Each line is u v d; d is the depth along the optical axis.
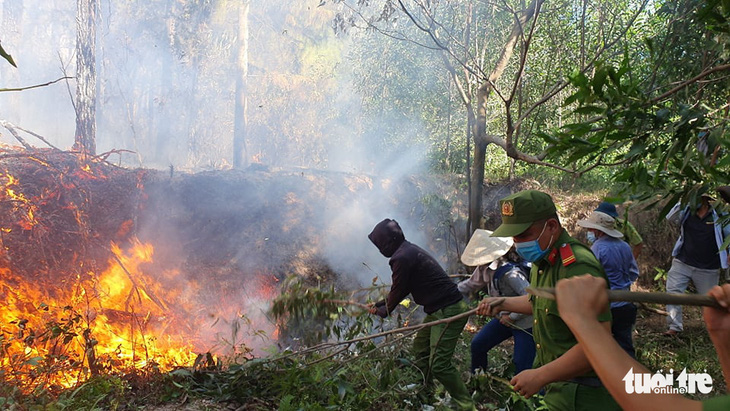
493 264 4.98
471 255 4.89
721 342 1.53
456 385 4.53
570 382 2.91
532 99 10.24
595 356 1.27
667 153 2.87
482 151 7.35
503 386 4.98
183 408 4.02
